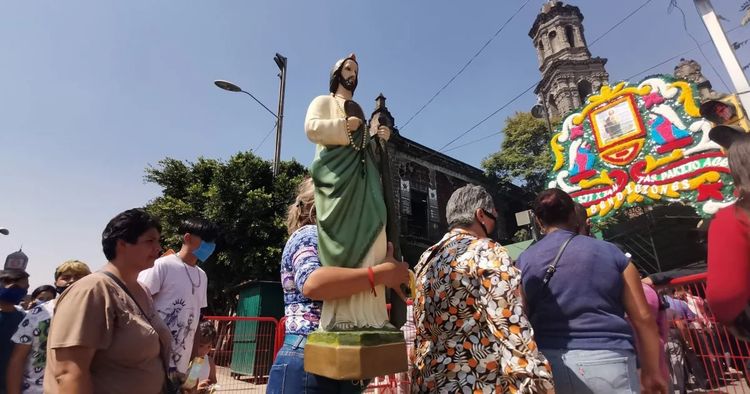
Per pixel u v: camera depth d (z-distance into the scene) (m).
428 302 2.05
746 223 1.51
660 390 2.01
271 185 13.70
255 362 8.13
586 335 2.02
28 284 3.69
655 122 7.86
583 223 2.81
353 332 1.52
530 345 1.64
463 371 1.78
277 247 12.37
